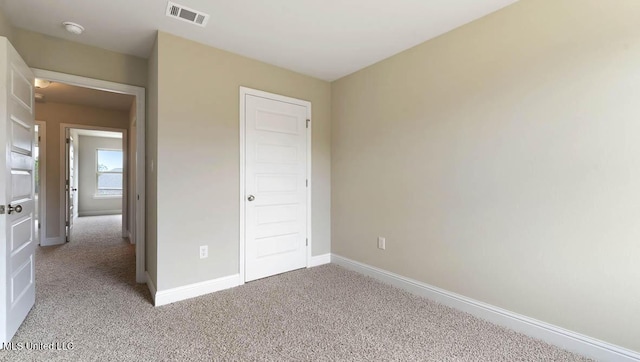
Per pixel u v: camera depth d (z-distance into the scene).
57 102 4.65
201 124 2.68
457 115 2.41
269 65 3.16
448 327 2.12
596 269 1.75
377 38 2.60
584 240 1.79
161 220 2.46
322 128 3.64
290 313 2.32
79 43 2.66
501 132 2.15
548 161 1.93
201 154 2.68
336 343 1.91
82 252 4.19
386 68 3.01
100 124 5.04
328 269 3.44
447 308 2.43
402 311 2.37
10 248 1.90
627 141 1.64
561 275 1.88
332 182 3.70
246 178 2.98
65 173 4.80
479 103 2.27
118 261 3.73
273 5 2.10
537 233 1.98
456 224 2.43
